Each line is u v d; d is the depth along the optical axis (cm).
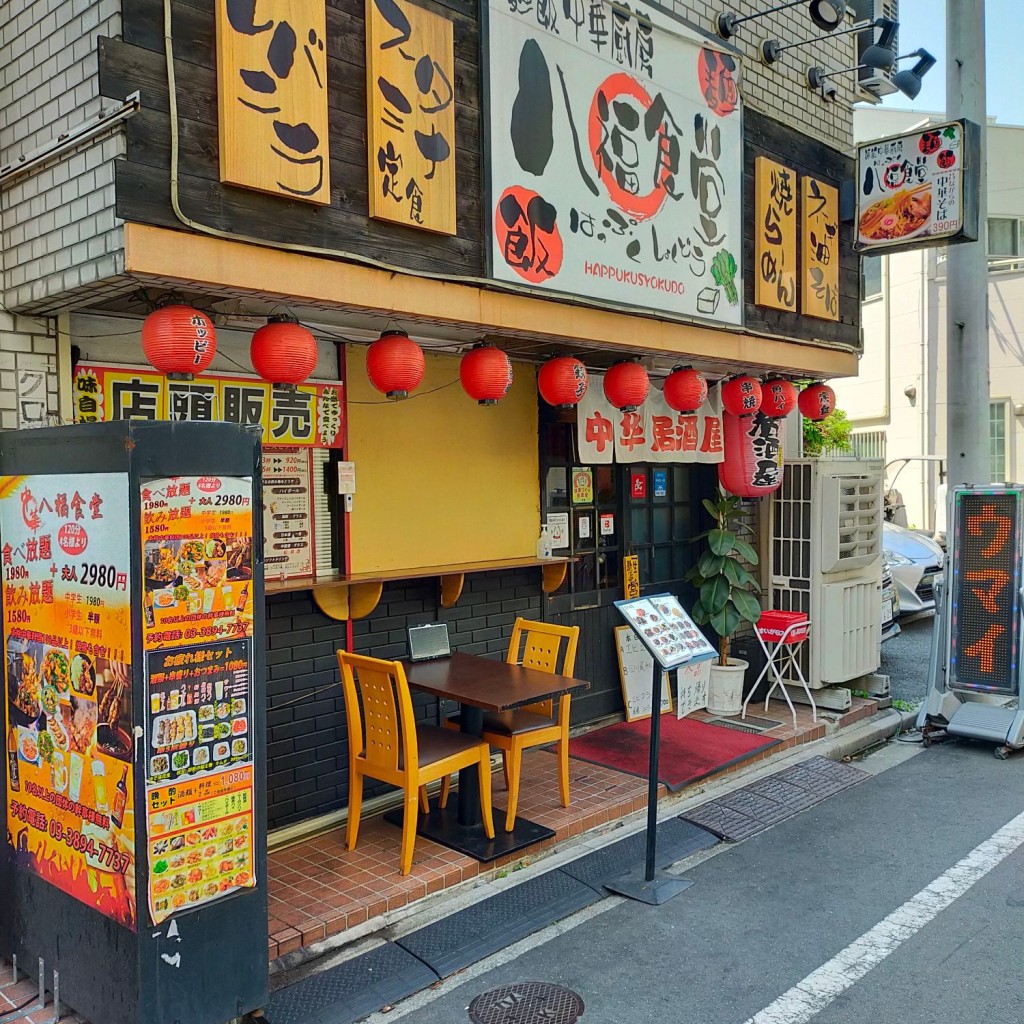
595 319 528
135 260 332
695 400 622
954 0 790
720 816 556
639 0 555
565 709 543
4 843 372
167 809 311
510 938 414
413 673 520
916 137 701
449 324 462
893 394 1812
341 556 536
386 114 413
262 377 405
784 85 746
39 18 379
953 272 805
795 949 402
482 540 627
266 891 341
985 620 712
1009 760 675
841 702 757
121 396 438
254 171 362
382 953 400
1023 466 1669
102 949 320
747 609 737
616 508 745
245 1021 350
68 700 332
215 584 321
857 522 779
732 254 631
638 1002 363
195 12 351
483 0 464
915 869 484
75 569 326
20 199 389
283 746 511
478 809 527
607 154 532
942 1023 344
